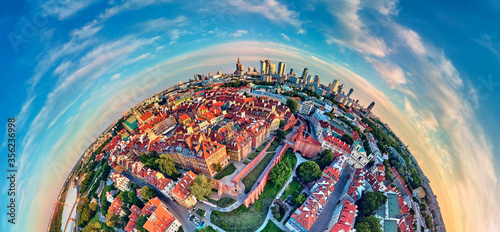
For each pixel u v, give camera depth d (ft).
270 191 377.71
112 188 449.89
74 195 532.73
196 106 566.36
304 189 385.91
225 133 400.26
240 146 382.01
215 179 366.43
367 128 593.83
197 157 354.54
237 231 325.62
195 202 358.43
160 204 339.98
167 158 391.24
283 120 490.49
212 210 347.15
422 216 430.20
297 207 355.77
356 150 435.12
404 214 374.22
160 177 375.25
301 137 442.50
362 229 303.27
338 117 586.86
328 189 361.10
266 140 455.22
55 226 464.24
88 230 377.71
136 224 340.18
